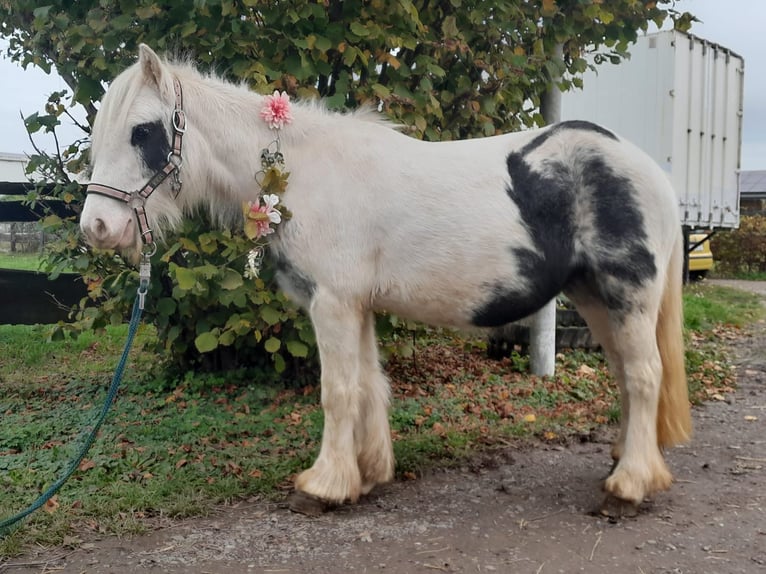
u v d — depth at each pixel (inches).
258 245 126.6
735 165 519.2
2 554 110.5
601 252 120.4
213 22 171.5
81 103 188.1
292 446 161.0
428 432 173.2
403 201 122.1
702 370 240.8
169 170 121.6
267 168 123.4
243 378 219.1
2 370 247.1
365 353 134.7
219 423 174.9
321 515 126.0
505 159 124.8
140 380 224.5
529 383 221.0
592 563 107.3
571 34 209.6
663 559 108.4
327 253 122.1
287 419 181.8
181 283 159.5
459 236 121.2
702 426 184.4
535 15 205.3
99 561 109.3
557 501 132.7
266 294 174.6
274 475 141.7
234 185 128.5
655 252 121.0
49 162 197.0
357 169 124.2
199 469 145.4
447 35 184.4
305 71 172.2
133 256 123.9
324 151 126.0
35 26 173.9
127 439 165.5
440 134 198.2
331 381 124.6
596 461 155.6
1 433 168.4
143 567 107.3
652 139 452.4
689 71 452.1
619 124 466.6
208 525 122.6
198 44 172.6
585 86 478.0
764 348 296.0
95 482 138.7
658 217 121.3
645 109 453.4
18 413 191.5
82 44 171.5
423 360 254.7
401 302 126.3
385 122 136.0
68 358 267.7
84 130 200.1
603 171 120.6
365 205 122.4
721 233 715.4
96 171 119.1
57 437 170.2
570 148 123.3
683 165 456.1
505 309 125.3
